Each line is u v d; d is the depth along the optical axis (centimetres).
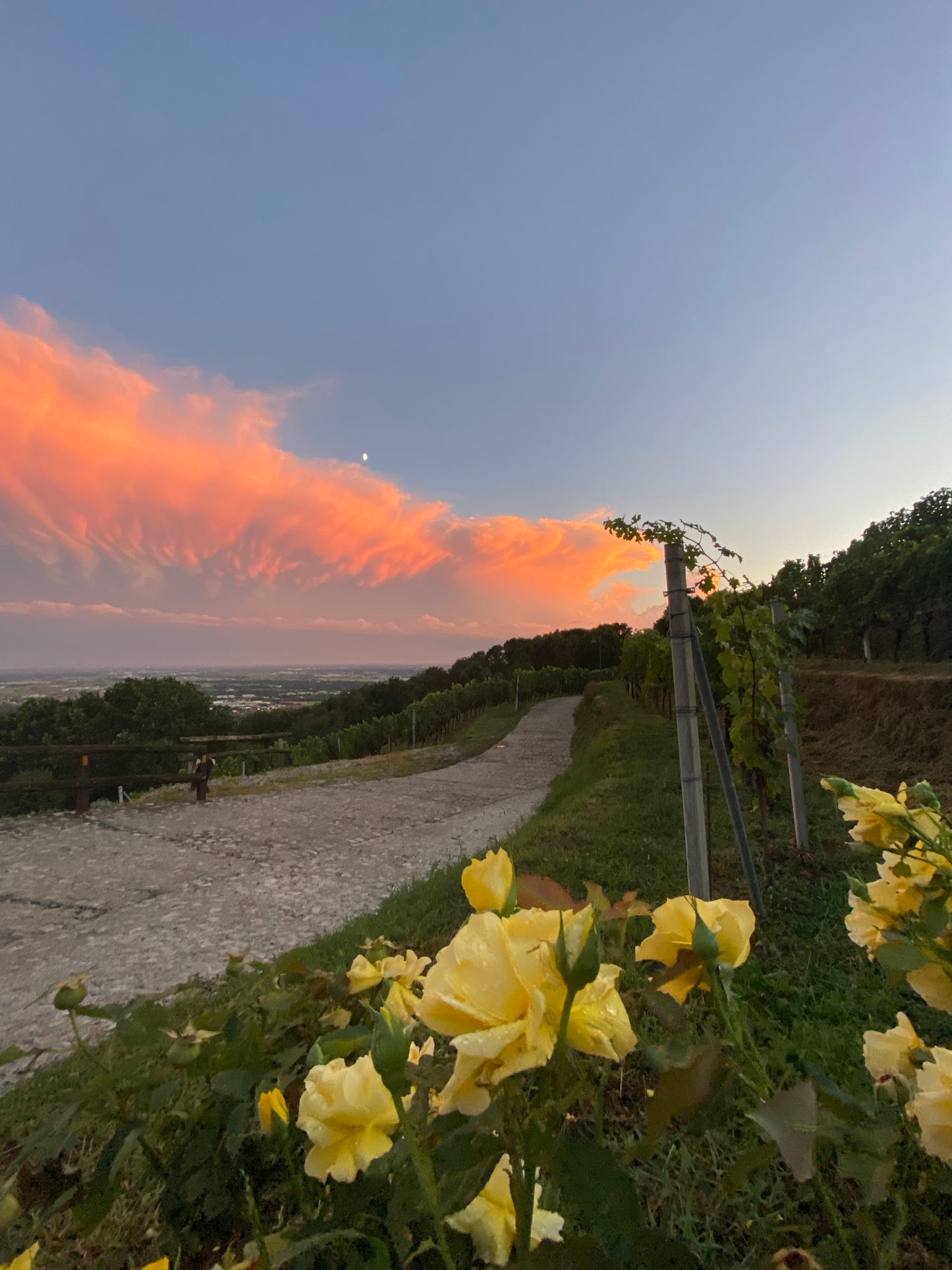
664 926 83
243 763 1902
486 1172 67
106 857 787
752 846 543
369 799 1154
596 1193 63
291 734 1357
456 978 59
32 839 869
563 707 3225
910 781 806
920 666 1345
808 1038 213
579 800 809
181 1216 145
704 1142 177
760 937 346
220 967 466
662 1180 167
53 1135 142
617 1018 62
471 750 1869
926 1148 76
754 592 508
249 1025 156
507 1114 64
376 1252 84
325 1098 88
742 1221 152
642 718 1641
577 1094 61
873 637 2116
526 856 553
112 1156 139
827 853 508
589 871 491
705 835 389
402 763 1625
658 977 80
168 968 469
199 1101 154
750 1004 96
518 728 2444
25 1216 157
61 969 475
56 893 653
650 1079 209
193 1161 142
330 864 750
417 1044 101
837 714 1274
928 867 106
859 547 2434
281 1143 118
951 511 2484
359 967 150
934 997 99
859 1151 92
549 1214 81
